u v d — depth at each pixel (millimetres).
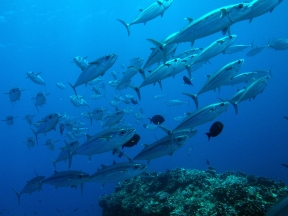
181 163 39344
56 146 51062
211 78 5297
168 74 5875
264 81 5797
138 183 9789
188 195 7949
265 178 7855
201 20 4004
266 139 43312
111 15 42969
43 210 32031
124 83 7836
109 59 5102
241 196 6500
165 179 9211
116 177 4953
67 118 14914
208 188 8078
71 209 30141
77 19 40625
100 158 42844
